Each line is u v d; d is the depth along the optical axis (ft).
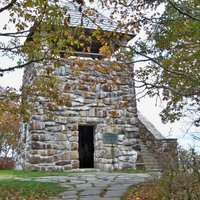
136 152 46.55
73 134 44.65
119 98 47.01
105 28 34.27
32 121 42.96
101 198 21.18
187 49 22.04
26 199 22.04
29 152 43.09
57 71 44.60
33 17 21.61
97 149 45.78
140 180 30.99
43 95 28.30
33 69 41.01
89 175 36.81
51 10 21.22
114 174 38.52
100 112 46.26
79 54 41.98
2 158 60.18
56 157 43.27
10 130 68.95
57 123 44.14
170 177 18.28
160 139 43.86
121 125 46.85
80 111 45.42
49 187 25.80
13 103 26.55
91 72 45.19
